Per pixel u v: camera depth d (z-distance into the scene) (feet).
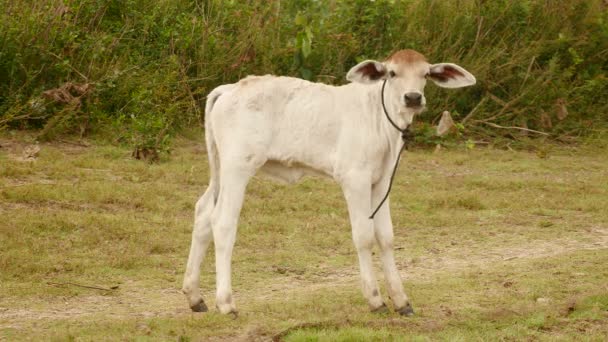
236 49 78.48
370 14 83.35
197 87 76.95
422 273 47.14
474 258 50.26
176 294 42.63
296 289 43.68
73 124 70.85
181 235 51.11
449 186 66.39
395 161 38.68
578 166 76.38
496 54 84.28
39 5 73.97
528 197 64.08
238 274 46.09
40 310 39.47
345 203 59.72
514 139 84.12
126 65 73.72
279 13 82.99
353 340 34.68
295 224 54.54
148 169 63.57
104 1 75.46
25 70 70.18
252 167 38.32
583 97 87.51
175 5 79.10
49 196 55.16
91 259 46.55
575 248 52.60
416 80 37.47
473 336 35.83
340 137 38.37
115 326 36.09
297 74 80.23
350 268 47.85
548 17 89.45
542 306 39.63
